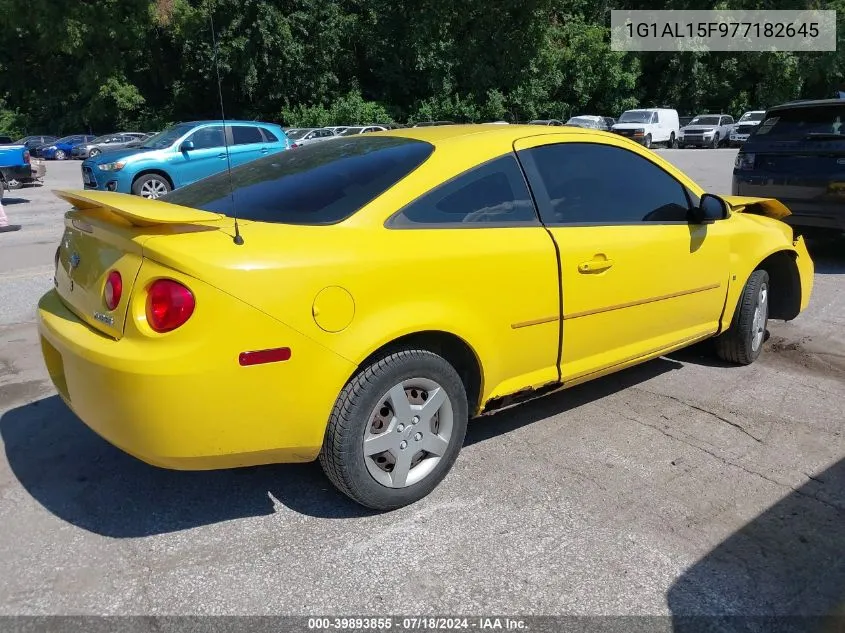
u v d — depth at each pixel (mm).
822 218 7336
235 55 41750
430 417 3025
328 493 3193
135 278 2533
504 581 2605
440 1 41125
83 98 49000
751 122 37219
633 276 3699
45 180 22031
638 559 2732
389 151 3312
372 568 2674
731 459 3525
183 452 2525
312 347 2619
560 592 2549
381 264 2775
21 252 8914
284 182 3211
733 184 8094
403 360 2859
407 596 2523
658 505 3104
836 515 3039
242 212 2980
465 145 3270
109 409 2559
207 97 47469
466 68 42719
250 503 3111
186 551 2771
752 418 3998
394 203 2955
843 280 7195
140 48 46031
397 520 2980
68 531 2896
